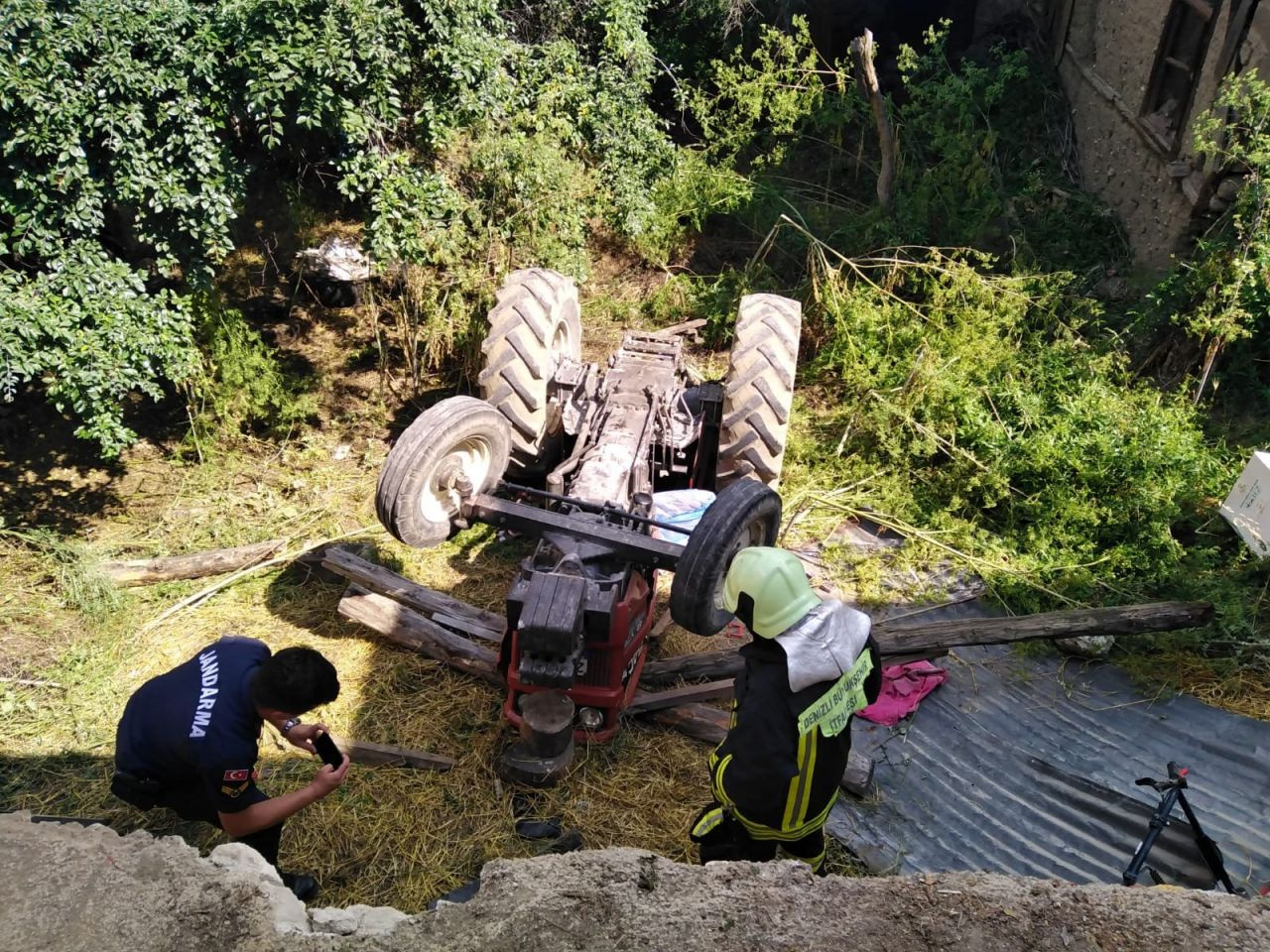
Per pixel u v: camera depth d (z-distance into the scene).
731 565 2.71
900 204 7.71
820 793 2.65
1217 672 4.31
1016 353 6.25
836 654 2.54
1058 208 8.36
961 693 4.25
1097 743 3.98
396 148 5.91
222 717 2.65
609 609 3.38
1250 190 5.69
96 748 3.89
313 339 6.79
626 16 6.96
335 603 4.68
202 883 1.45
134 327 4.73
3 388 4.43
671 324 7.34
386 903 3.25
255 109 4.87
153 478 5.58
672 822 3.58
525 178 6.11
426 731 3.96
